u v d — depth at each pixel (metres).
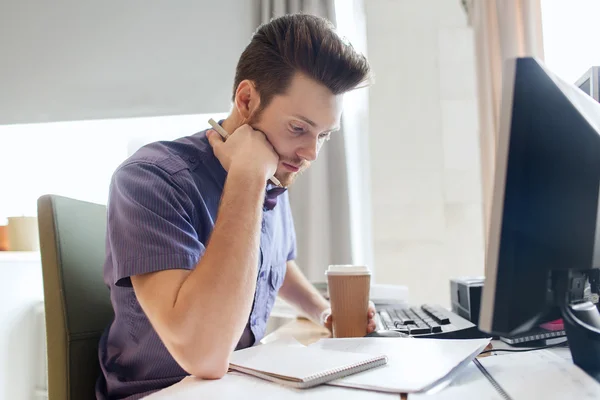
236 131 0.99
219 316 0.73
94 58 2.15
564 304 0.60
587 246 0.60
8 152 2.35
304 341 1.08
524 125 0.53
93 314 1.01
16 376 1.89
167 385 0.94
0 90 2.19
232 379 0.69
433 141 2.07
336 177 1.98
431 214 2.05
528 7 1.72
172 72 2.11
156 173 0.94
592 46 1.74
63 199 1.02
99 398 0.97
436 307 1.28
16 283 1.90
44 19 2.19
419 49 2.11
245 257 0.79
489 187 1.80
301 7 2.03
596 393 0.53
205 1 2.11
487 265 0.55
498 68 1.79
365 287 1.03
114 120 2.15
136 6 2.15
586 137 0.59
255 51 1.02
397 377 0.62
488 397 0.54
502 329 0.54
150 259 0.82
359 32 2.09
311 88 0.95
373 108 2.11
